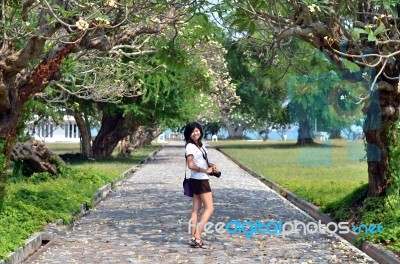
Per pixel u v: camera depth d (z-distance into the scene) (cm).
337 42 1151
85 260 978
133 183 2441
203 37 1662
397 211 1170
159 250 1055
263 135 9812
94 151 3959
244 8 1135
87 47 1223
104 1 998
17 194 1409
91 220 1412
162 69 2897
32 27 1044
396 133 1219
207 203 1084
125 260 977
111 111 3459
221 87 5053
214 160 4312
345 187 1905
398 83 1063
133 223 1362
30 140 1983
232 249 1068
